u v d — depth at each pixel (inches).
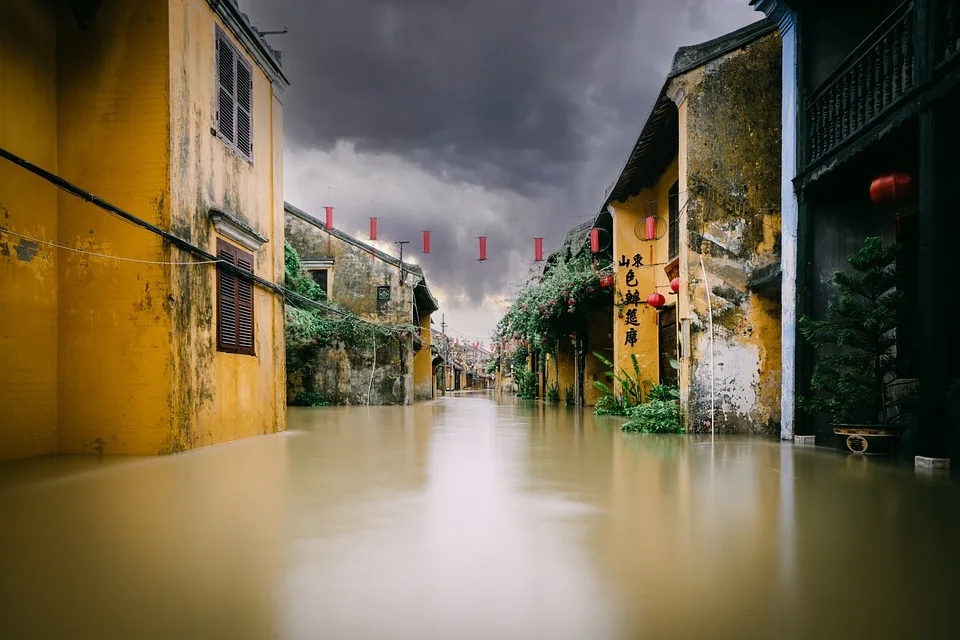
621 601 87.7
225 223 309.1
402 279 797.2
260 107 377.7
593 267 583.5
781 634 76.4
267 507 152.5
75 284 263.6
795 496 165.0
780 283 331.9
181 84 275.7
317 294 761.6
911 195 237.9
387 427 422.3
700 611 84.0
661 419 364.2
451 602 87.5
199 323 287.9
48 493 172.2
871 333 245.1
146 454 258.1
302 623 80.3
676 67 378.9
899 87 232.5
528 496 166.4
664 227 495.8
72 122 267.3
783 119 316.5
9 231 241.0
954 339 242.5
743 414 349.1
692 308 352.2
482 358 3238.2
